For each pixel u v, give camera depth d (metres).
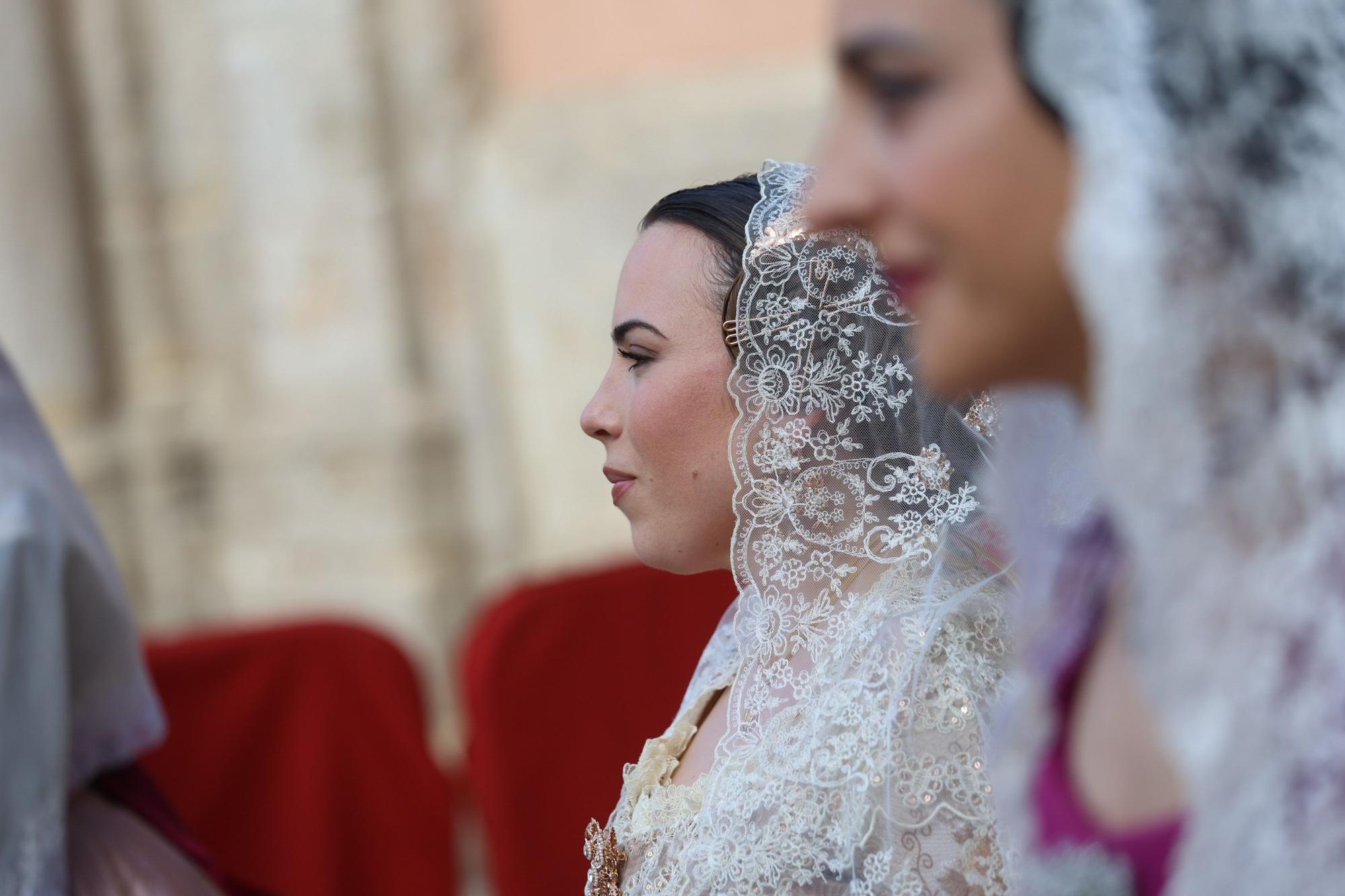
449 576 6.07
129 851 2.99
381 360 6.01
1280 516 0.83
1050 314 0.89
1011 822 1.10
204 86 6.17
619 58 5.94
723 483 1.87
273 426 6.03
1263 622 0.83
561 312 6.01
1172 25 0.81
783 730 1.70
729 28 5.80
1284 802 0.81
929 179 0.86
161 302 6.30
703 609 3.68
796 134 5.67
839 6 0.88
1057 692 1.03
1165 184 0.80
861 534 1.76
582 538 6.09
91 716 3.03
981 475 1.74
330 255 5.96
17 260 5.98
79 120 6.20
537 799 3.54
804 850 1.57
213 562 6.22
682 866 1.68
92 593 3.00
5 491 2.89
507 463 6.16
